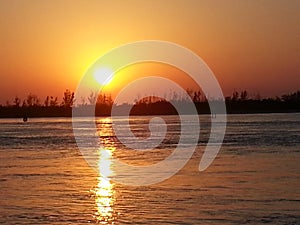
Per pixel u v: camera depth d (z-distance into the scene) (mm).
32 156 68500
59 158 65500
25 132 133875
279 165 52875
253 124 160750
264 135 100938
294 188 38719
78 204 34344
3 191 39531
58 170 52656
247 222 29047
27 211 32500
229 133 110625
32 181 44750
